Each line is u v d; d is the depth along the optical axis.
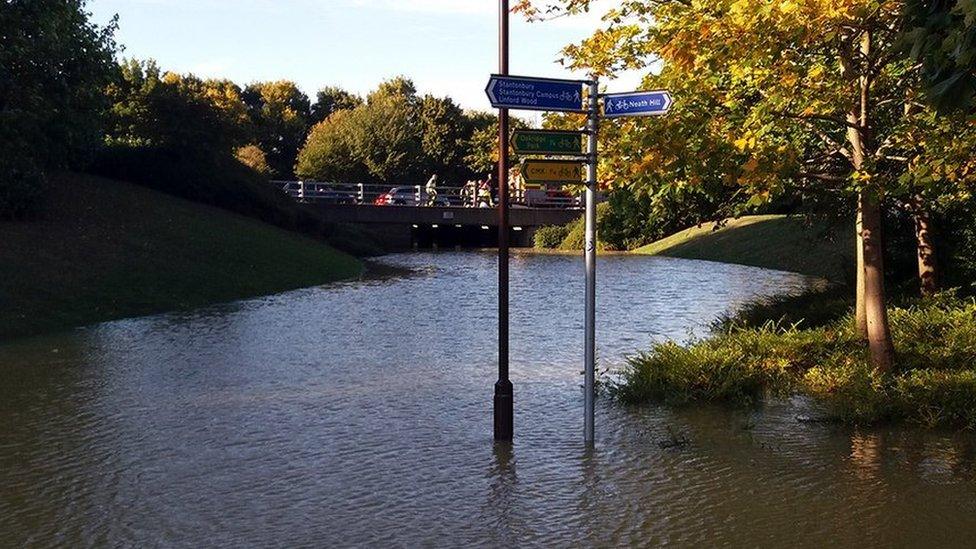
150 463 9.63
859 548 7.14
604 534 7.50
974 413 10.66
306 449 10.17
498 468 9.39
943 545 7.19
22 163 29.84
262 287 30.73
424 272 40.69
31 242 26.92
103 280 25.44
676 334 20.05
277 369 15.34
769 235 48.34
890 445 10.09
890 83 12.77
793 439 10.40
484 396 13.09
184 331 20.33
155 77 50.72
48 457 9.88
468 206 65.31
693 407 12.10
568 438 10.59
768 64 11.12
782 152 11.19
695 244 54.78
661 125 11.49
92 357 16.61
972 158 11.04
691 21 11.16
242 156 75.69
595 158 9.91
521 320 22.67
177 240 32.81
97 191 36.59
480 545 7.26
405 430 11.02
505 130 10.19
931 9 5.32
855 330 15.22
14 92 28.75
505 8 9.80
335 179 91.19
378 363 15.99
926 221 18.38
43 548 7.23
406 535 7.48
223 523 7.79
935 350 13.32
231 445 10.35
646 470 9.28
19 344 18.33
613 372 14.99
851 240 39.69
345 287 32.62
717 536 7.42
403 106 97.00
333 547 7.22
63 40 30.80
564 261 49.59
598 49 13.52
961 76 4.91
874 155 12.16
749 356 13.96
